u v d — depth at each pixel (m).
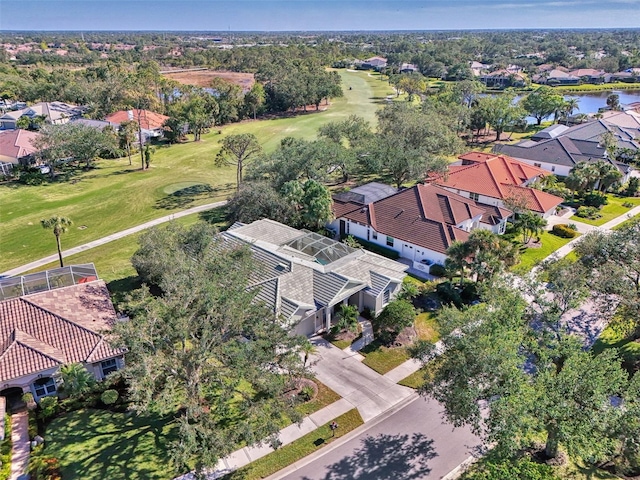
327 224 52.69
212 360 27.73
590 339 33.81
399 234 47.16
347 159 60.25
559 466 23.12
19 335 28.56
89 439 25.20
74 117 107.38
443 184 63.03
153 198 64.50
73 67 199.38
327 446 24.98
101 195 65.56
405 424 26.48
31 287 34.31
